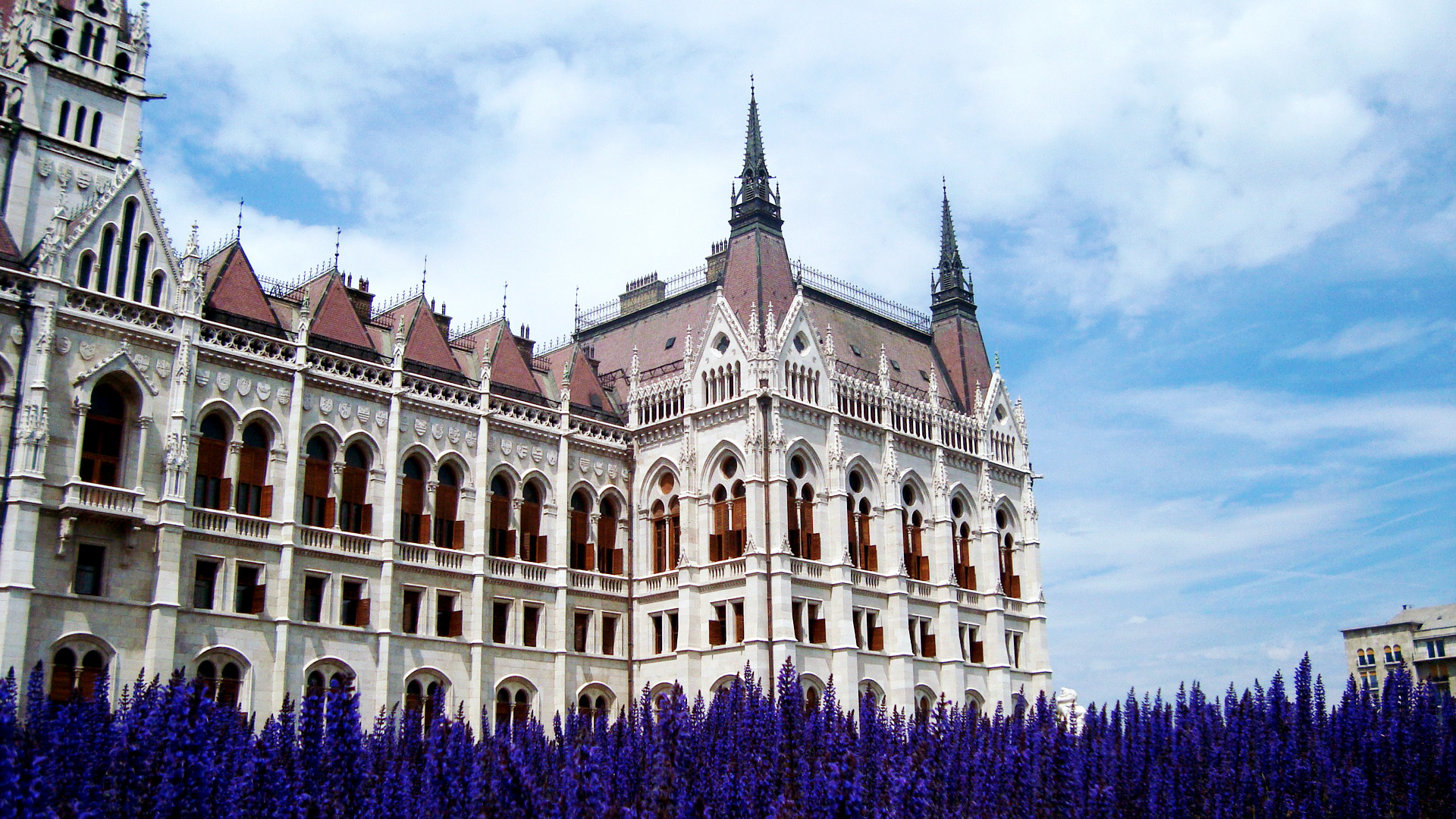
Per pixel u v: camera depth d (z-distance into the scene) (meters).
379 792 29.55
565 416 72.69
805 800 29.09
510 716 66.19
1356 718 43.03
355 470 63.00
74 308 53.41
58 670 50.62
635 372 78.06
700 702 43.09
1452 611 109.69
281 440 59.62
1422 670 107.06
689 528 72.31
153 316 55.84
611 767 33.56
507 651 66.81
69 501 51.16
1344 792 36.62
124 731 32.53
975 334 92.38
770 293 76.75
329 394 62.19
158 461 54.81
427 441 65.88
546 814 28.69
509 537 68.75
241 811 27.44
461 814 29.86
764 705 40.72
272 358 59.78
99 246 54.94
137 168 56.72
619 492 75.12
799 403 72.31
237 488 58.00
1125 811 35.00
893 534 75.94
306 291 66.75
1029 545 86.38
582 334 89.88
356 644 60.59
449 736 33.78
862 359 82.38
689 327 80.38
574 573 71.25
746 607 68.62
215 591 56.12
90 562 52.62
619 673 72.19
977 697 78.88
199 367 57.22
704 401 74.00
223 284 60.59
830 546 72.56
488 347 70.00
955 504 82.44
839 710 39.38
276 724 32.47
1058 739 37.00
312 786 28.83
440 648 63.94
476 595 65.69
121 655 52.25
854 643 71.38
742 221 79.81
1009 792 35.12
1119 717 47.19
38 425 51.00
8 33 58.44
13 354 51.72
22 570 49.59
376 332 68.38
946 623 77.62
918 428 80.38
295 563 58.91
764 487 70.25
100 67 59.78
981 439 84.81
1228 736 41.28
